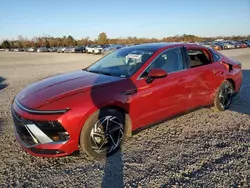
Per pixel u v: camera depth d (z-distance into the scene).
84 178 2.69
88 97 2.96
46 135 2.77
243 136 3.73
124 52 4.32
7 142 3.62
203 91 4.43
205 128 4.08
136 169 2.84
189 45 4.39
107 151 3.15
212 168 2.82
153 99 3.59
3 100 6.37
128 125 3.41
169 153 3.21
